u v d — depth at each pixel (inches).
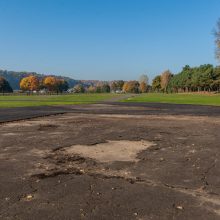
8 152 493.0
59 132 714.8
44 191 311.3
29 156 464.4
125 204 277.6
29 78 7534.5
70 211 262.1
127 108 1600.6
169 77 7381.9
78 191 311.1
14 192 308.3
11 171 383.6
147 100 2625.5
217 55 3011.8
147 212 260.2
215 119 1024.2
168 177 358.3
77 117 1089.4
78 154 478.6
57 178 354.6
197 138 628.4
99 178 354.6
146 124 876.6
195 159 444.5
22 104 1904.5
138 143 572.1
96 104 1998.0
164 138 628.7
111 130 749.3
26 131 730.2
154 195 300.2
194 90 6427.2
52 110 1425.9
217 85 5295.3
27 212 260.1
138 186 326.6
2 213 258.4
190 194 303.3
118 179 350.9
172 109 1524.4
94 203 279.9
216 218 248.8
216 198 292.8
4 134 682.8
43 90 7805.1
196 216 252.5
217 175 366.0
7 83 7667.3
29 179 350.9
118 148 525.3
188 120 989.2
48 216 252.2
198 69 5969.5
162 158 451.5
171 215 254.4
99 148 526.0
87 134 684.7
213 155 470.0
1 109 1467.8
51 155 471.8
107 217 250.5
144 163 422.9
